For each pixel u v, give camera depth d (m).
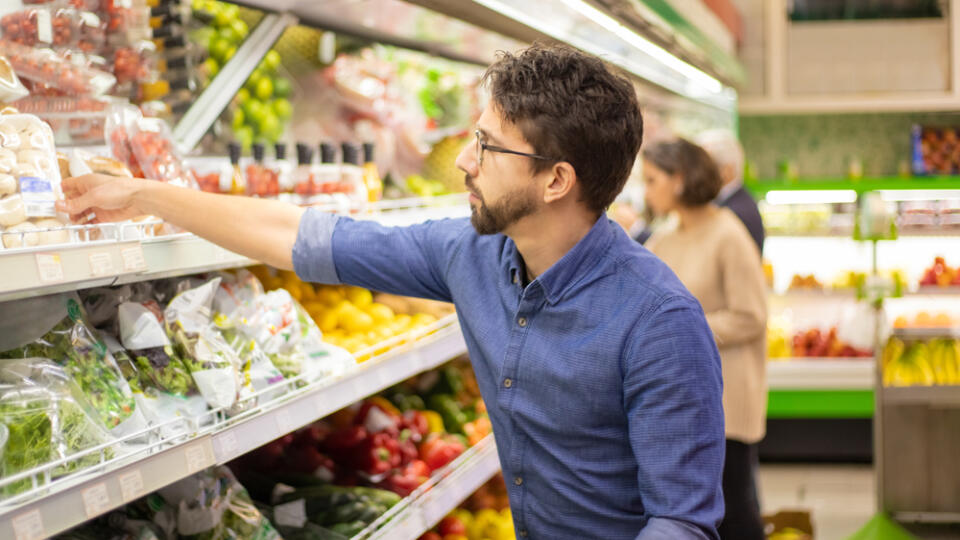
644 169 3.27
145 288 1.65
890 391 4.03
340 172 2.26
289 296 1.87
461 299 1.60
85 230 1.38
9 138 1.30
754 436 3.17
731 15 5.35
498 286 1.55
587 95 1.37
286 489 2.21
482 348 1.56
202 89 2.26
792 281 6.31
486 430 3.00
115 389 1.40
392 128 3.13
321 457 2.39
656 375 1.36
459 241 1.62
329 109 2.92
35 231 1.20
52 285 1.12
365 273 1.65
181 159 1.75
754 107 6.41
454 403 2.98
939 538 4.00
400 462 2.51
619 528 1.49
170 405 1.50
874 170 6.79
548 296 1.45
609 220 1.51
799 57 6.44
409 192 3.03
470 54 3.47
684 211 3.23
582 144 1.37
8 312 1.32
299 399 1.69
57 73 1.57
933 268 6.25
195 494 1.73
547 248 1.47
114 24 1.77
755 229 3.67
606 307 1.42
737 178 3.71
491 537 2.97
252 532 1.80
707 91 5.22
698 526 1.34
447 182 3.34
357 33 3.01
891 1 6.33
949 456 4.12
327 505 2.15
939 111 6.71
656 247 3.40
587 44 3.19
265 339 1.77
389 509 2.18
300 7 2.53
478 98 3.56
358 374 1.95
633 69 3.95
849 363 5.78
